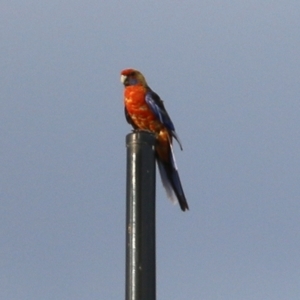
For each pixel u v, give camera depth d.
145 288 9.26
